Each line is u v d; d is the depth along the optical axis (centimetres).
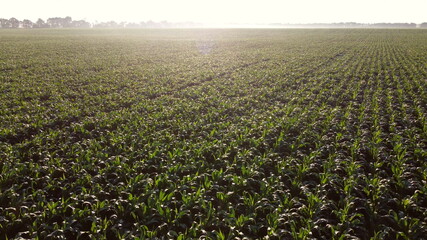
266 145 1258
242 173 1018
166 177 959
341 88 2445
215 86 2505
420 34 10475
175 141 1285
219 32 14425
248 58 4522
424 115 1584
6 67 3422
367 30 13388
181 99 2100
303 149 1265
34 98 2127
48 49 5762
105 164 1073
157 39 9475
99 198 909
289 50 5738
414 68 3278
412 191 945
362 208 834
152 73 3191
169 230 750
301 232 713
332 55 4766
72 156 1184
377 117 1587
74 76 2989
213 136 1373
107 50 5800
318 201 845
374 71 3175
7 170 1015
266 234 787
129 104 2028
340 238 696
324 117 1641
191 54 5162
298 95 2181
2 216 779
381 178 1020
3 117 1583
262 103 1956
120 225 771
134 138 1340
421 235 741
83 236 777
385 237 760
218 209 853
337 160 1095
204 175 998
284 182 1008
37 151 1208
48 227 745
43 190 909
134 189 934
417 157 1126
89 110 1831
